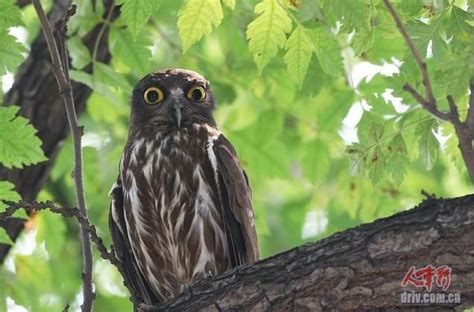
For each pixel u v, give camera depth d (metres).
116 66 15.13
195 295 9.50
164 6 14.89
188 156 12.34
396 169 10.41
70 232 16.66
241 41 15.81
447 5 9.41
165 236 12.27
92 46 13.70
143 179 12.37
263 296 9.13
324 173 15.80
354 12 9.19
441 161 17.84
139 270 12.59
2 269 14.85
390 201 15.09
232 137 16.09
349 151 10.35
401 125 10.50
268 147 16.03
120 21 12.80
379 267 8.77
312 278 8.96
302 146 15.89
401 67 10.53
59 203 15.93
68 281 16.31
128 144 12.99
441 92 10.70
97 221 16.17
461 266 8.58
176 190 12.21
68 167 15.93
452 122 8.55
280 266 9.18
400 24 8.65
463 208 8.63
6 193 10.62
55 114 13.66
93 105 16.39
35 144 10.70
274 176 16.09
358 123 11.66
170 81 13.09
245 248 12.07
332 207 16.89
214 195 12.19
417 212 8.82
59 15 13.27
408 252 8.70
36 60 13.61
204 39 16.67
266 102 16.02
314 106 15.85
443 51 9.55
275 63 15.54
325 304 8.92
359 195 15.13
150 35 13.73
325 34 10.40
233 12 12.20
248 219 12.05
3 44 10.41
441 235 8.62
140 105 13.13
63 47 10.27
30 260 15.30
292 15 10.10
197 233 12.12
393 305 8.77
